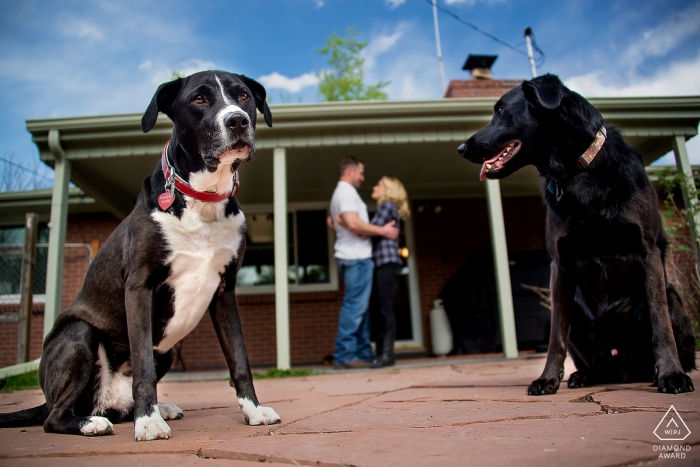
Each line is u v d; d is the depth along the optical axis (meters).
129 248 1.96
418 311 8.39
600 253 2.32
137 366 1.80
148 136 5.85
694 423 1.37
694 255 5.70
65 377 1.96
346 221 5.43
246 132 1.96
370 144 6.44
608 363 2.53
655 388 2.21
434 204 8.74
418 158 7.19
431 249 8.60
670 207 6.83
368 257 5.53
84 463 1.31
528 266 7.63
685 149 6.20
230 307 2.11
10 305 8.36
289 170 7.42
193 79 2.11
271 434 1.66
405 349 8.29
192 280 2.00
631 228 2.21
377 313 6.03
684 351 2.38
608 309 2.38
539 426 1.51
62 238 5.73
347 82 20.89
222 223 2.04
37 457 1.42
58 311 5.59
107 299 2.06
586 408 1.80
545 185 2.52
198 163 1.99
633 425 1.40
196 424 1.98
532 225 8.85
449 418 1.80
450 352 7.92
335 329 8.25
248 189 8.29
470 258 8.43
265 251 8.52
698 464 0.99
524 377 3.36
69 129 5.72
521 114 2.48
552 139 2.37
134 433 1.72
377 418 1.90
